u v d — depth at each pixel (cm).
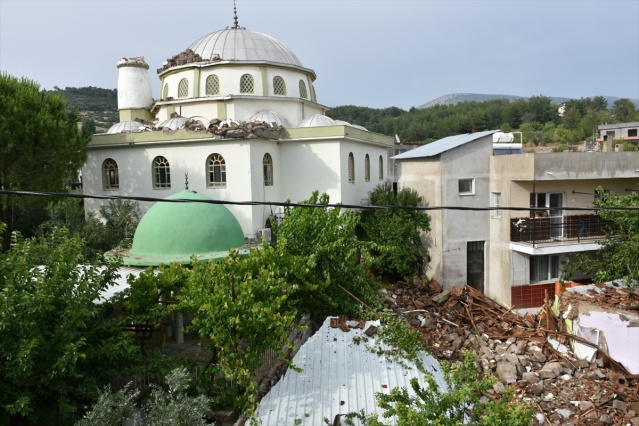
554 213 2342
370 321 1469
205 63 2991
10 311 833
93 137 2678
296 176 2808
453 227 2391
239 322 958
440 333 1786
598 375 1402
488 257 2445
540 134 9094
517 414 649
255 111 3003
